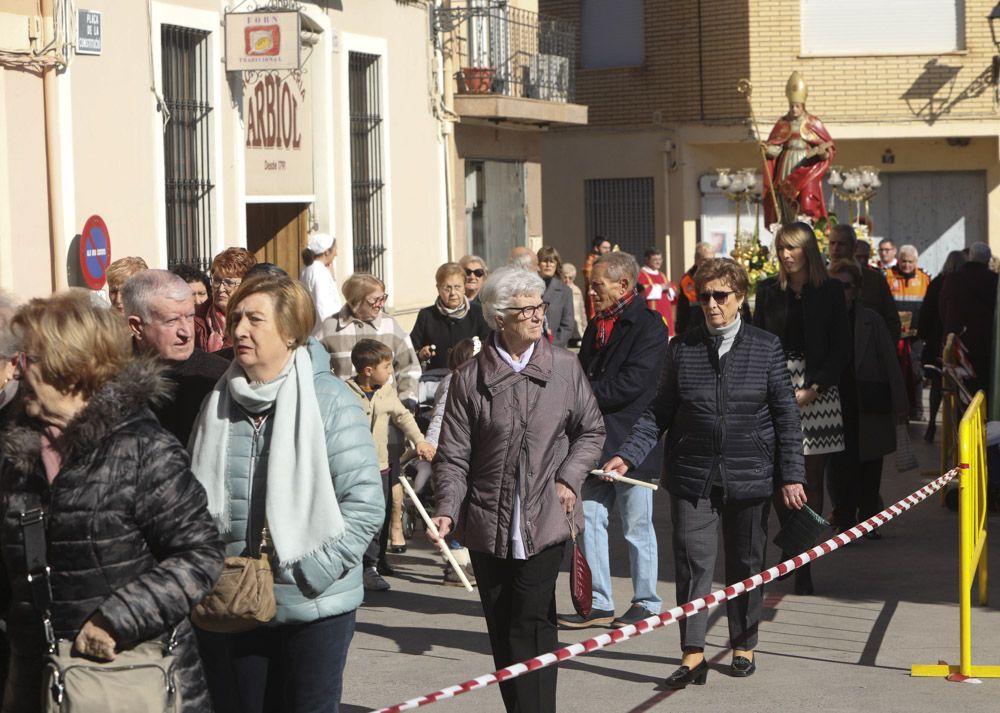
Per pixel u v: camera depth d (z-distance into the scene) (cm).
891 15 3250
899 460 1278
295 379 521
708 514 794
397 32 2031
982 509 953
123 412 430
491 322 662
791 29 3247
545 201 3494
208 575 430
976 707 748
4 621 475
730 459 785
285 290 521
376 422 1065
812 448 991
